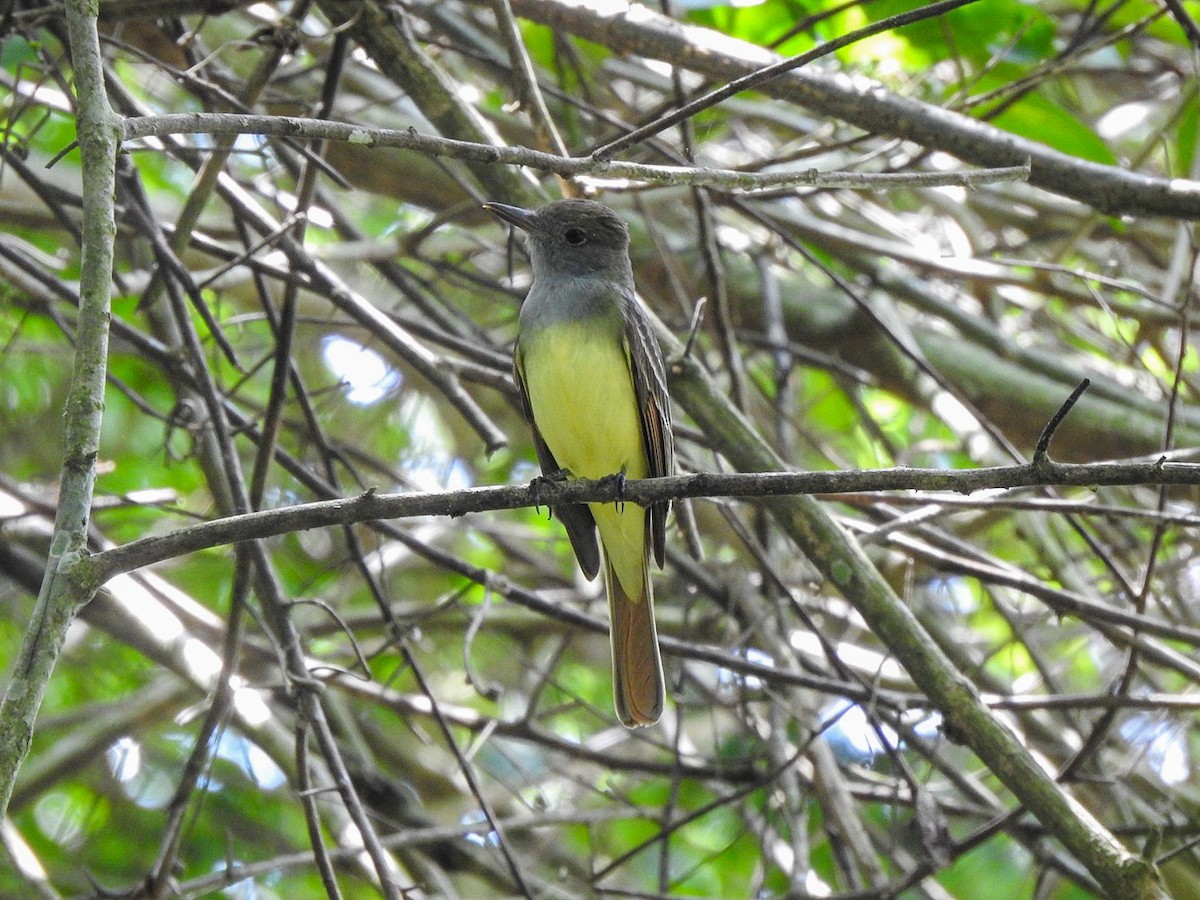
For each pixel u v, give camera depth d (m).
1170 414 8.87
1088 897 14.19
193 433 9.97
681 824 10.08
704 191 10.90
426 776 14.27
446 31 12.46
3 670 14.23
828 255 14.13
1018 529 12.15
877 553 12.59
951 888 14.80
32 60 11.68
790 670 11.14
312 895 14.20
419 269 15.27
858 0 9.91
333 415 14.52
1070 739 12.57
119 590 10.78
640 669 9.30
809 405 15.18
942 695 8.48
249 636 12.02
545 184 12.98
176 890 8.87
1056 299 15.17
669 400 9.38
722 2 10.95
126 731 12.73
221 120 6.33
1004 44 12.09
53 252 15.29
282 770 10.51
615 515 9.25
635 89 13.84
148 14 9.33
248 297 15.02
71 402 5.90
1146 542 13.96
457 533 15.58
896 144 10.92
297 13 9.46
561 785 14.75
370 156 13.34
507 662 15.59
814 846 14.02
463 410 9.35
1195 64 9.36
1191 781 13.98
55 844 14.27
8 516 10.64
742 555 12.55
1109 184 9.73
